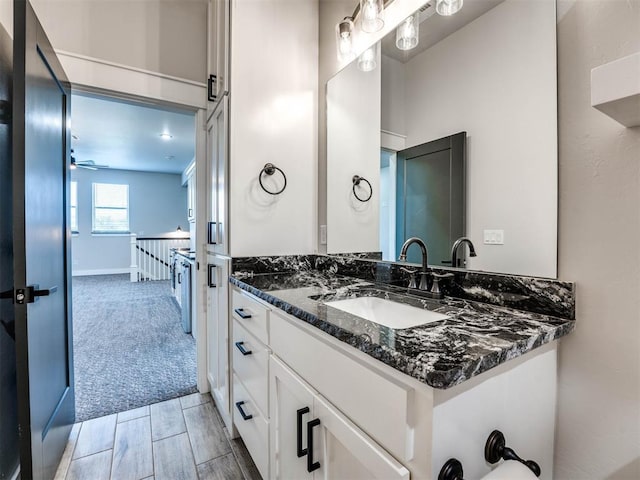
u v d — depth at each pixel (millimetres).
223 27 1776
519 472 653
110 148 5715
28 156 1143
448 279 1194
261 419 1295
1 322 1245
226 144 1679
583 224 843
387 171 1492
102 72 1854
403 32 1380
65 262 1603
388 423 658
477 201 1102
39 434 1207
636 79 596
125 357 2727
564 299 872
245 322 1467
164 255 7273
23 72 1115
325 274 1777
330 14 1843
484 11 1078
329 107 1855
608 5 791
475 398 666
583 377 843
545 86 916
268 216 1771
